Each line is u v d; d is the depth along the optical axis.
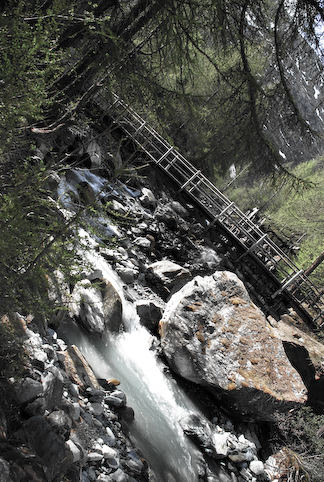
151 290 7.61
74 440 3.20
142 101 3.32
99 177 7.73
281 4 4.76
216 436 5.57
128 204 9.21
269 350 6.29
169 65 3.45
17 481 2.13
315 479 6.41
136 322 6.39
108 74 3.16
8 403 2.71
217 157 8.58
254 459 5.81
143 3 3.49
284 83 5.32
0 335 2.56
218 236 11.53
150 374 5.69
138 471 3.63
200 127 4.73
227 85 5.09
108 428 3.79
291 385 6.15
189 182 11.14
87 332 5.05
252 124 5.33
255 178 6.28
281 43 5.10
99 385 4.29
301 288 11.81
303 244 20.38
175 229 10.33
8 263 2.21
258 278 11.44
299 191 6.30
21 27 2.20
